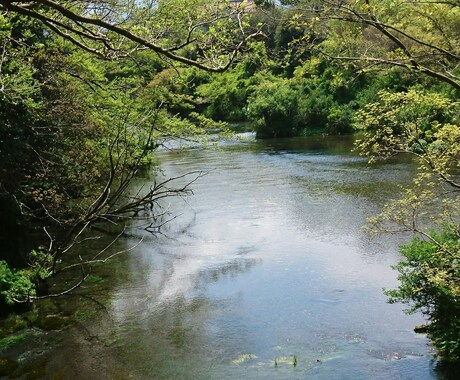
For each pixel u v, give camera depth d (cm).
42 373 705
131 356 746
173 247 1260
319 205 1545
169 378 679
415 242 742
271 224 1393
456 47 666
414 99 645
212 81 4675
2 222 1300
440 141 650
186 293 973
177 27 645
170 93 1554
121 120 1457
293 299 904
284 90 3647
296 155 2600
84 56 1350
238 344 761
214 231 1372
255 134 3728
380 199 1543
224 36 575
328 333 772
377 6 634
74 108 1283
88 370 710
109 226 1497
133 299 959
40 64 1269
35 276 1016
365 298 882
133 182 2092
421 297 710
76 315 897
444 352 691
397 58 609
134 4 647
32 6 559
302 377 655
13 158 1138
